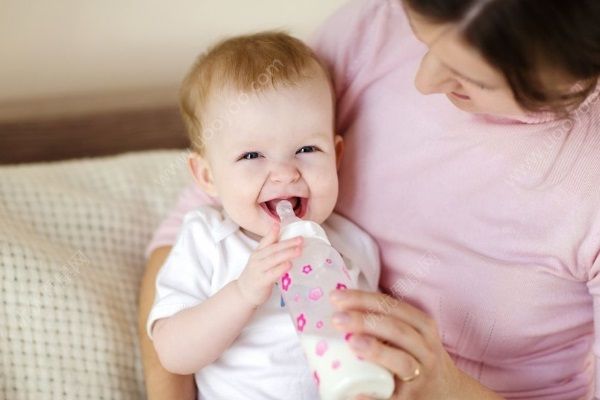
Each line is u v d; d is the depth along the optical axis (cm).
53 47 151
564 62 64
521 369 100
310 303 78
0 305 106
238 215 98
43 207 123
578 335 98
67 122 148
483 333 96
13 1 145
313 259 81
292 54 98
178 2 152
